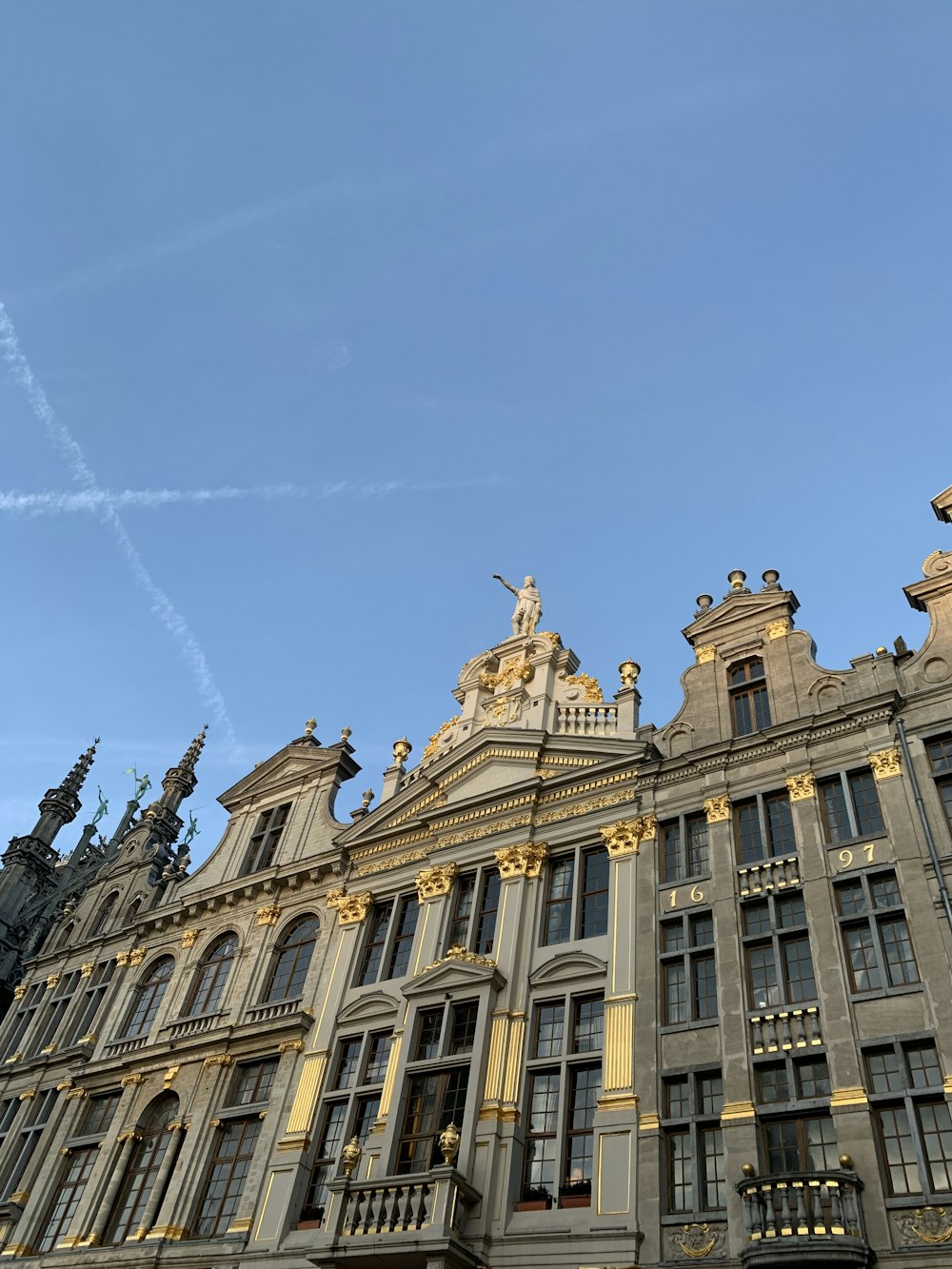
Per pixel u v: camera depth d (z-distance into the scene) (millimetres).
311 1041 28562
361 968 30000
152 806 43812
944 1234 17031
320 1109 26844
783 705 26812
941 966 19984
